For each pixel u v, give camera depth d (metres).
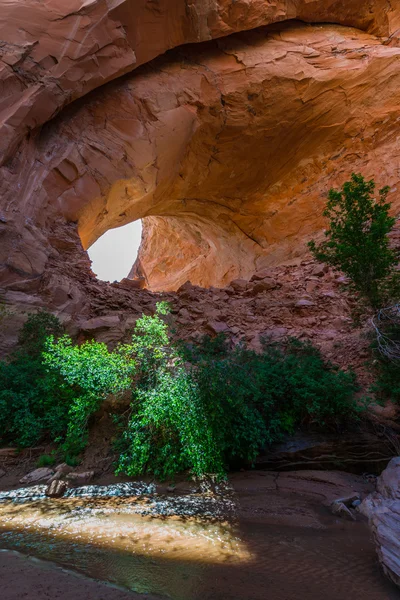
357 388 5.76
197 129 13.06
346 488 4.53
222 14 11.93
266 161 14.93
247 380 5.23
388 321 5.91
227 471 5.01
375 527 3.14
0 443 5.45
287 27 14.52
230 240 17.58
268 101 13.60
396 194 12.73
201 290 10.89
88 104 11.34
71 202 10.45
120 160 11.37
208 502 4.16
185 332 8.56
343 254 6.00
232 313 9.36
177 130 12.48
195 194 15.29
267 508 4.01
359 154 14.45
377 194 13.17
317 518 3.81
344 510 3.90
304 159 15.18
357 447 5.14
